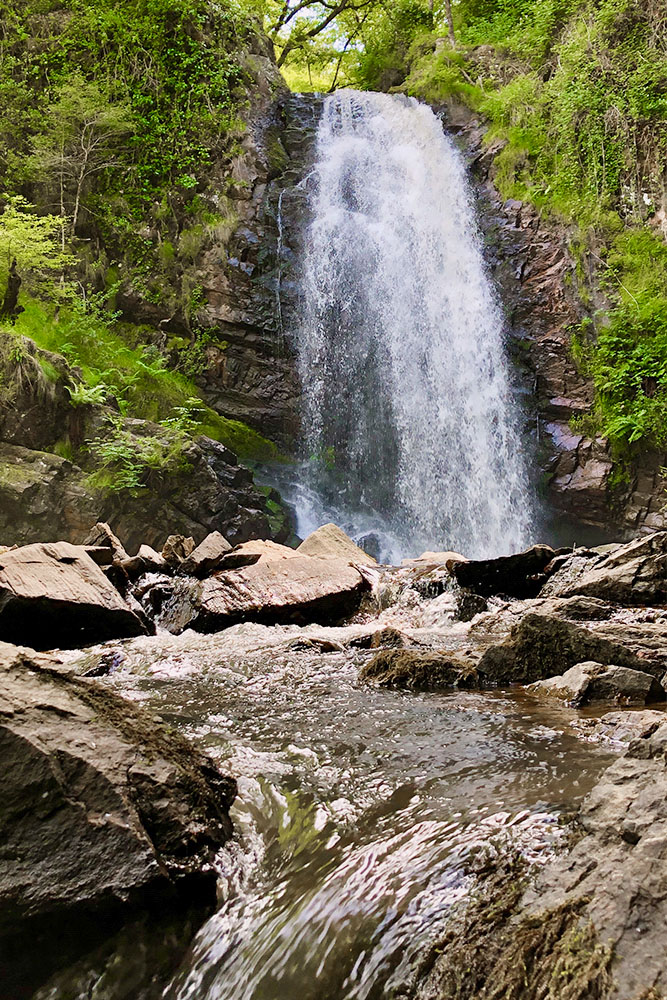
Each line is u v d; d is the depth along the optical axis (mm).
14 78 21797
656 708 4578
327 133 24672
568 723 4246
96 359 19375
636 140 20766
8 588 7891
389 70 28719
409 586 10078
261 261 22000
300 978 2221
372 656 6801
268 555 10328
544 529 20266
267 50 25828
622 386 19234
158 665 6922
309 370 21906
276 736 4344
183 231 22000
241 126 23094
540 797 3004
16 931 2514
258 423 21234
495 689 5367
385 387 22312
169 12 22984
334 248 22953
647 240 19891
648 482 19078
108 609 8477
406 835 2822
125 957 2441
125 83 22344
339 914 2404
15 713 2977
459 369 21766
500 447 20781
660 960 1727
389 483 21719
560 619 5641
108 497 16562
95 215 21672
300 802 3305
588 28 21938
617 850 2143
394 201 24094
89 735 3037
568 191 21344
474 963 1976
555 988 1776
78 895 2592
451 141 24078
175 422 18375
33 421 16438
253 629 8820
